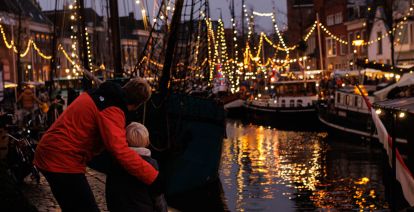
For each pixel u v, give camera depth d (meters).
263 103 43.81
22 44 68.94
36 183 13.34
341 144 28.50
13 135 13.66
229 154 25.03
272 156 24.23
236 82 53.41
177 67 15.68
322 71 48.62
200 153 14.96
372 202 15.03
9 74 68.56
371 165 21.25
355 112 28.78
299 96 42.16
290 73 51.41
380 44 56.31
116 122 5.48
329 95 38.31
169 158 14.19
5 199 6.31
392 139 10.13
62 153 5.41
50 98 28.52
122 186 6.13
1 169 6.62
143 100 5.93
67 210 5.56
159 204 6.65
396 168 10.20
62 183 5.44
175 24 13.82
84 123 5.45
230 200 15.13
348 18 66.81
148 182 5.62
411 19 49.94
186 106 14.44
